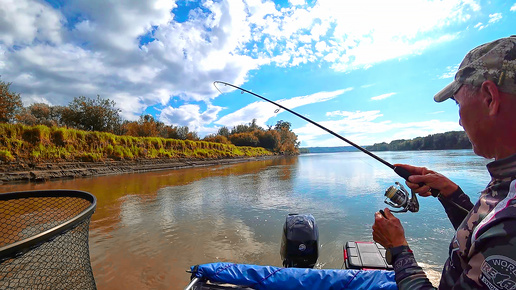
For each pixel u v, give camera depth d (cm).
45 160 1398
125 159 1941
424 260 388
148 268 371
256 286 150
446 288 73
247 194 966
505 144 67
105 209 735
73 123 2508
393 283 140
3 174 1189
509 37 69
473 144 77
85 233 121
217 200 855
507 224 55
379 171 1745
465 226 71
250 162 3441
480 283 58
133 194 967
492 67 67
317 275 150
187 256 414
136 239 490
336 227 551
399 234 93
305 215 281
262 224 585
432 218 589
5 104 1823
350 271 152
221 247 451
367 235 500
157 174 1741
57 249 101
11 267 84
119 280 339
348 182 1227
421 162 2212
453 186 115
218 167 2442
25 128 1360
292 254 256
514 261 53
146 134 3238
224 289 148
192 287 150
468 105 74
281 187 1125
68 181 1316
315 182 1256
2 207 131
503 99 66
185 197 909
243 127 8425
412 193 124
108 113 2633
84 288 119
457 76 79
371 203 769
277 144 7419
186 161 2622
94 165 1653
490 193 68
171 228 558
